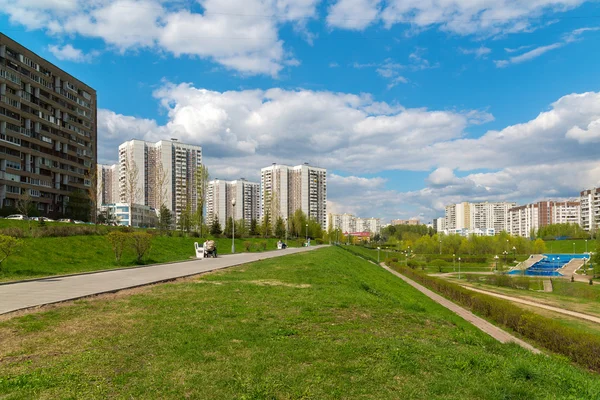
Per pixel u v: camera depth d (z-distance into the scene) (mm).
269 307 12430
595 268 90938
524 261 110000
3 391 5738
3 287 16281
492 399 6574
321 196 152000
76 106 84375
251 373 6777
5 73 65000
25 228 35219
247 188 147125
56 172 78812
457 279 72688
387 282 38469
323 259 36812
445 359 8367
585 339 13219
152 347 7992
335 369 7285
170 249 44469
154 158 108812
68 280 19031
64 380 6191
